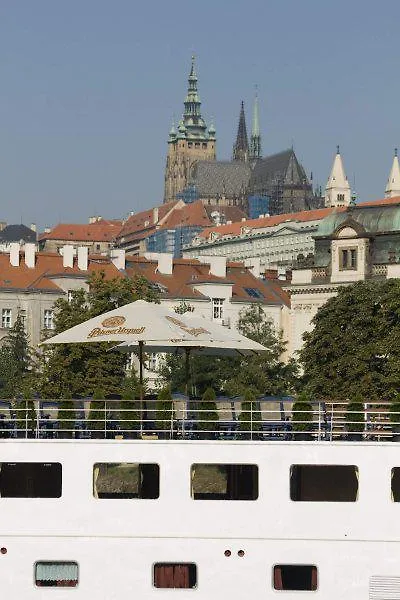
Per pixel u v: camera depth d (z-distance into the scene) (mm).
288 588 52812
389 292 131875
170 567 53031
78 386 128750
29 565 53062
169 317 63438
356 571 52531
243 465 53188
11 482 53812
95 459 53062
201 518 52781
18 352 178625
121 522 52938
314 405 60969
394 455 52469
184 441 52812
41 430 54469
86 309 140125
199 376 134375
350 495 53000
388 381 122375
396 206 193000
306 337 137000
